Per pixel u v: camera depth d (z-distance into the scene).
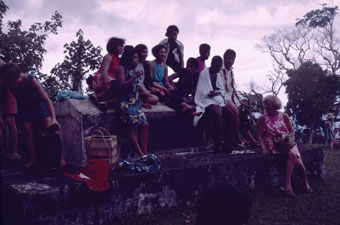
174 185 4.40
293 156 5.52
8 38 8.52
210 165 4.84
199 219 1.38
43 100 4.49
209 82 6.29
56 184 3.53
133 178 3.99
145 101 5.80
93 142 4.32
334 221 4.25
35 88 4.45
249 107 20.44
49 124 4.61
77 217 3.51
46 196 3.30
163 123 5.98
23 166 4.59
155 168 4.33
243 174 5.31
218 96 6.35
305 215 4.49
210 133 6.81
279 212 4.61
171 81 6.48
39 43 9.11
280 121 5.81
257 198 5.35
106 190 3.74
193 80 6.67
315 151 6.66
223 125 7.03
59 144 4.49
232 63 6.76
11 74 4.15
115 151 4.48
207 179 4.79
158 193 4.22
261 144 5.89
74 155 5.02
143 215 4.02
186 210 4.46
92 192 3.63
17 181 3.71
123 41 5.48
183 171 4.51
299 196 5.46
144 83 6.11
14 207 3.38
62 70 8.50
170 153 6.00
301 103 25.34
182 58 7.16
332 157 9.82
